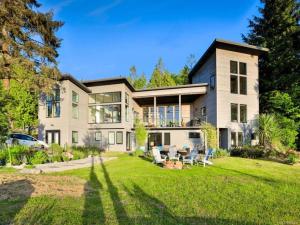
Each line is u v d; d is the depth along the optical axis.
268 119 22.08
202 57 28.08
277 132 21.23
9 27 20.44
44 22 23.20
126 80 28.02
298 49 29.75
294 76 27.62
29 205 6.92
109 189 9.20
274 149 20.44
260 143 22.61
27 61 21.02
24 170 13.52
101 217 6.03
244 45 24.86
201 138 27.08
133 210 6.64
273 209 6.81
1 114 16.42
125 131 28.31
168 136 28.50
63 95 25.44
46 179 10.89
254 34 33.56
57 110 25.78
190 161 15.79
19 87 30.81
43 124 26.11
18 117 31.08
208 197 8.06
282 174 12.72
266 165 15.71
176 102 33.84
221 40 23.84
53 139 25.58
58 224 5.51
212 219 5.96
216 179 11.17
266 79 31.34
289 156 17.67
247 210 6.71
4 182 10.00
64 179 11.04
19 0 20.64
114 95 28.83
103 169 14.38
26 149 17.75
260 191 8.92
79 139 27.52
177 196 8.17
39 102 26.52
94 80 28.56
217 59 24.73
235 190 9.05
